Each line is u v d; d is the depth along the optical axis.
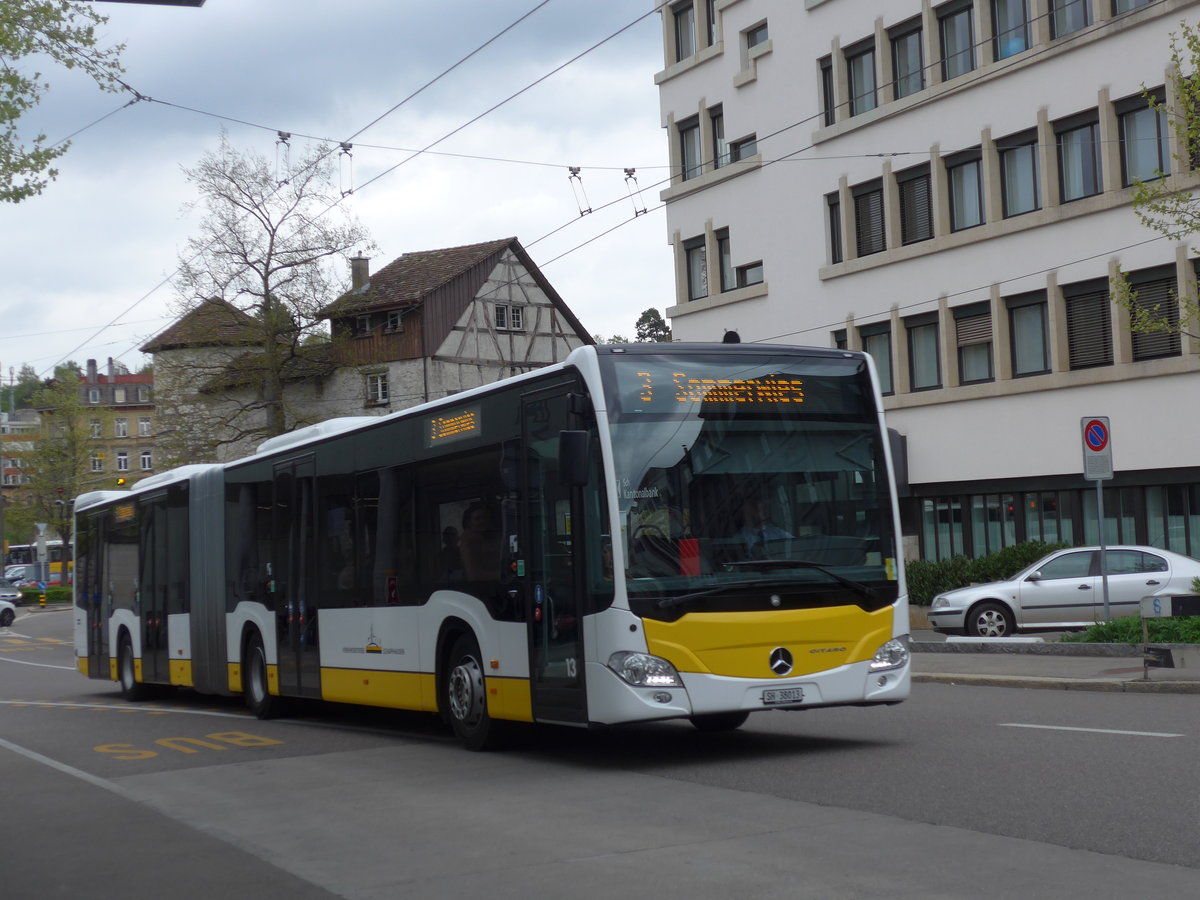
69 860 8.79
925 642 22.06
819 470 11.72
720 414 11.52
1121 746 10.80
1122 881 6.57
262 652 18.19
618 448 11.16
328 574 16.12
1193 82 22.50
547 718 11.75
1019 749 10.98
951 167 31.47
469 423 13.16
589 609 11.19
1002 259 30.14
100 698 24.08
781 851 7.66
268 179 49.22
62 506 80.12
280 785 11.57
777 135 35.69
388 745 14.16
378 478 14.96
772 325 36.00
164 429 51.88
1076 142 28.75
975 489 31.27
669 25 39.25
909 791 9.33
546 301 64.12
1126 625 19.47
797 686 11.26
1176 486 27.20
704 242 38.44
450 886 7.34
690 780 10.53
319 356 52.62
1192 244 26.39
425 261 62.84
